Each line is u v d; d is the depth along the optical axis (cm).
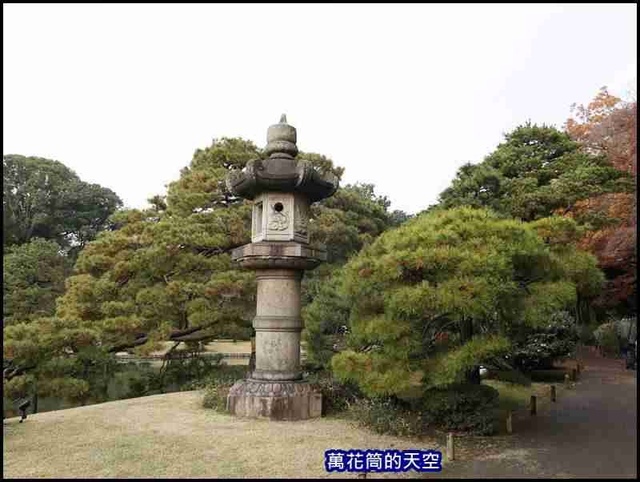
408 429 915
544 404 1216
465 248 852
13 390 1133
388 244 934
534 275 962
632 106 2022
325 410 1087
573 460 769
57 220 4216
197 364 1825
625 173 2244
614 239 1803
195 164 2094
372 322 887
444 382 821
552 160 2700
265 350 1085
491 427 916
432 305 807
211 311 1532
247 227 1747
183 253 1619
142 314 1527
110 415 1078
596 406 1189
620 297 2228
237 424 984
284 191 1102
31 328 1145
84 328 1290
